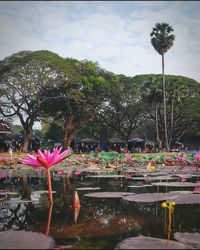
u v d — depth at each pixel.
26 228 3.24
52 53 41.03
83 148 53.38
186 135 56.47
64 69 37.84
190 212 4.10
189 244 2.60
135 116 49.50
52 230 3.13
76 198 4.54
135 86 47.75
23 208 4.51
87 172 13.16
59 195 5.93
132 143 56.12
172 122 45.69
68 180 9.39
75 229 3.16
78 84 42.78
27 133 38.94
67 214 4.00
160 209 4.29
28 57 36.38
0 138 45.09
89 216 3.84
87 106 43.84
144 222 3.50
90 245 2.56
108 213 4.03
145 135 58.06
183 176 10.09
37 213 4.10
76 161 20.56
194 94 51.00
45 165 4.19
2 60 39.94
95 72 44.97
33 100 38.38
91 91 42.50
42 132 93.00
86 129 54.94
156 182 8.29
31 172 13.59
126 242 2.60
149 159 19.77
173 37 40.59
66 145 45.50
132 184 7.81
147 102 45.50
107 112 48.00
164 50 41.06
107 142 52.00
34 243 2.51
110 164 18.03
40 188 7.22
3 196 5.88
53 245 2.52
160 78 47.88
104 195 5.57
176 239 2.77
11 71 35.47
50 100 41.12
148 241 2.63
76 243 2.62
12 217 3.85
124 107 48.09
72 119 44.25
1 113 37.97
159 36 40.62
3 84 35.91
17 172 13.61
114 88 46.25
